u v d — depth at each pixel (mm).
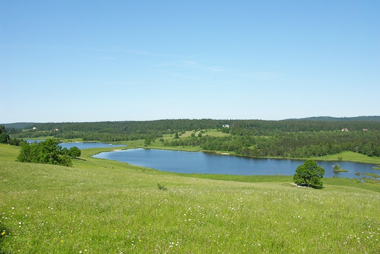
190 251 7793
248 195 18000
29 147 61219
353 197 20359
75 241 8383
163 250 7801
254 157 174875
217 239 8922
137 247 7973
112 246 8109
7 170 31312
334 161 157000
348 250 8258
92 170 44531
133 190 20109
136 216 11148
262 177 86875
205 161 148125
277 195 18625
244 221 11008
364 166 136875
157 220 10742
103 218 10680
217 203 14352
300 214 12500
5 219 10023
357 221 11594
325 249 8312
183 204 13430
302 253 8023
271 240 8922
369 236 9727
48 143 60906
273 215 12172
